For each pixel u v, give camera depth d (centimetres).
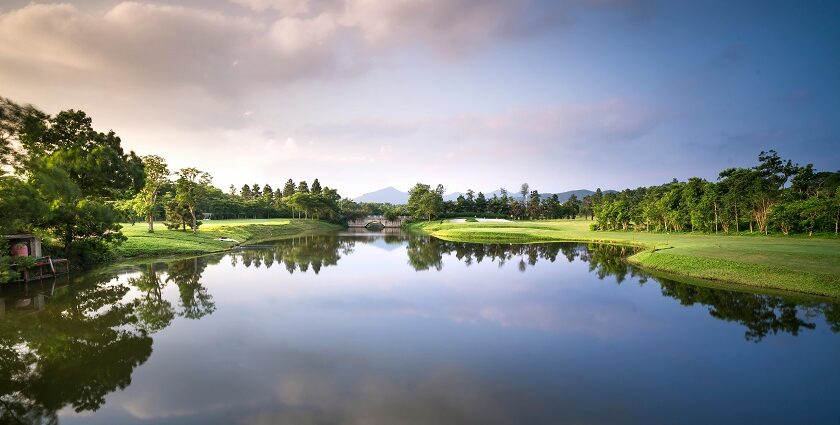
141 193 5938
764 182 6306
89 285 3033
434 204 14825
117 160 4141
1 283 2977
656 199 8931
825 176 7169
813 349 1677
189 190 6650
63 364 1545
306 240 7788
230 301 2534
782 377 1417
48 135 3753
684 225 7481
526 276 3466
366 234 10100
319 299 2588
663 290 2820
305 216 15100
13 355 1636
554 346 1731
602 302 2494
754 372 1459
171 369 1486
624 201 8812
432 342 1781
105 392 1312
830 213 5303
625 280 3216
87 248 3794
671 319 2117
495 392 1303
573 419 1138
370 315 2209
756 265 3069
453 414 1160
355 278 3378
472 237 8312
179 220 6562
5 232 2853
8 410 1212
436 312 2270
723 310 2280
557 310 2311
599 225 9006
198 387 1342
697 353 1645
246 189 17788
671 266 3534
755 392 1306
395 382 1375
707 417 1155
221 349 1694
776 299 2502
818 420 1137
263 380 1391
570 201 18550
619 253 5106
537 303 2477
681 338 1828
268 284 3097
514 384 1364
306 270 3812
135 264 4100
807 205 5541
